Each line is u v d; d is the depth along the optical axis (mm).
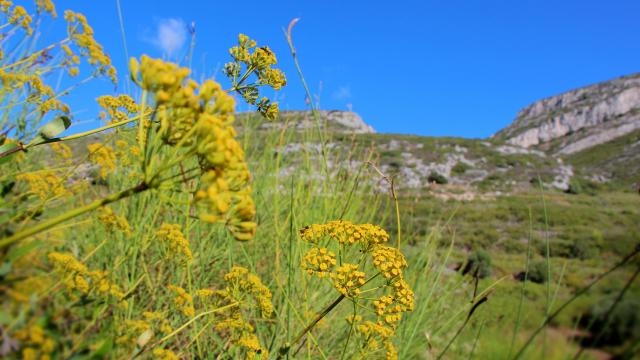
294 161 4109
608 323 643
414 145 56500
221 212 824
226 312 1954
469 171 51000
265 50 1721
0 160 1245
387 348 1870
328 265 1664
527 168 54156
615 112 86500
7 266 854
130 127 1995
